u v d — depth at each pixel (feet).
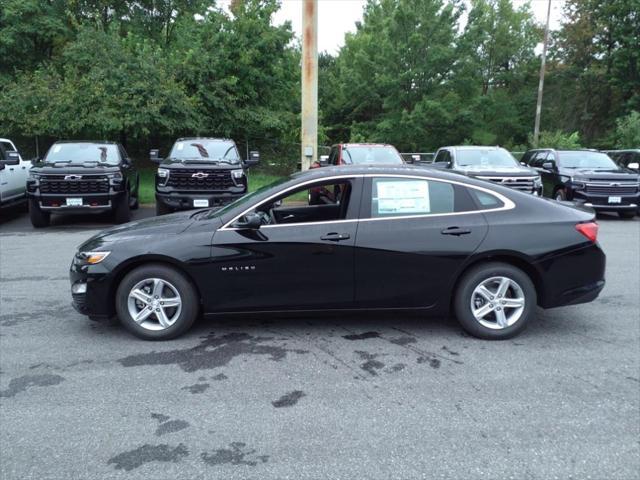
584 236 15.94
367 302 15.81
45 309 19.13
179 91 60.29
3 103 58.75
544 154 50.16
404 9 119.14
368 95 128.47
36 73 61.05
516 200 16.17
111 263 15.48
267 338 16.16
